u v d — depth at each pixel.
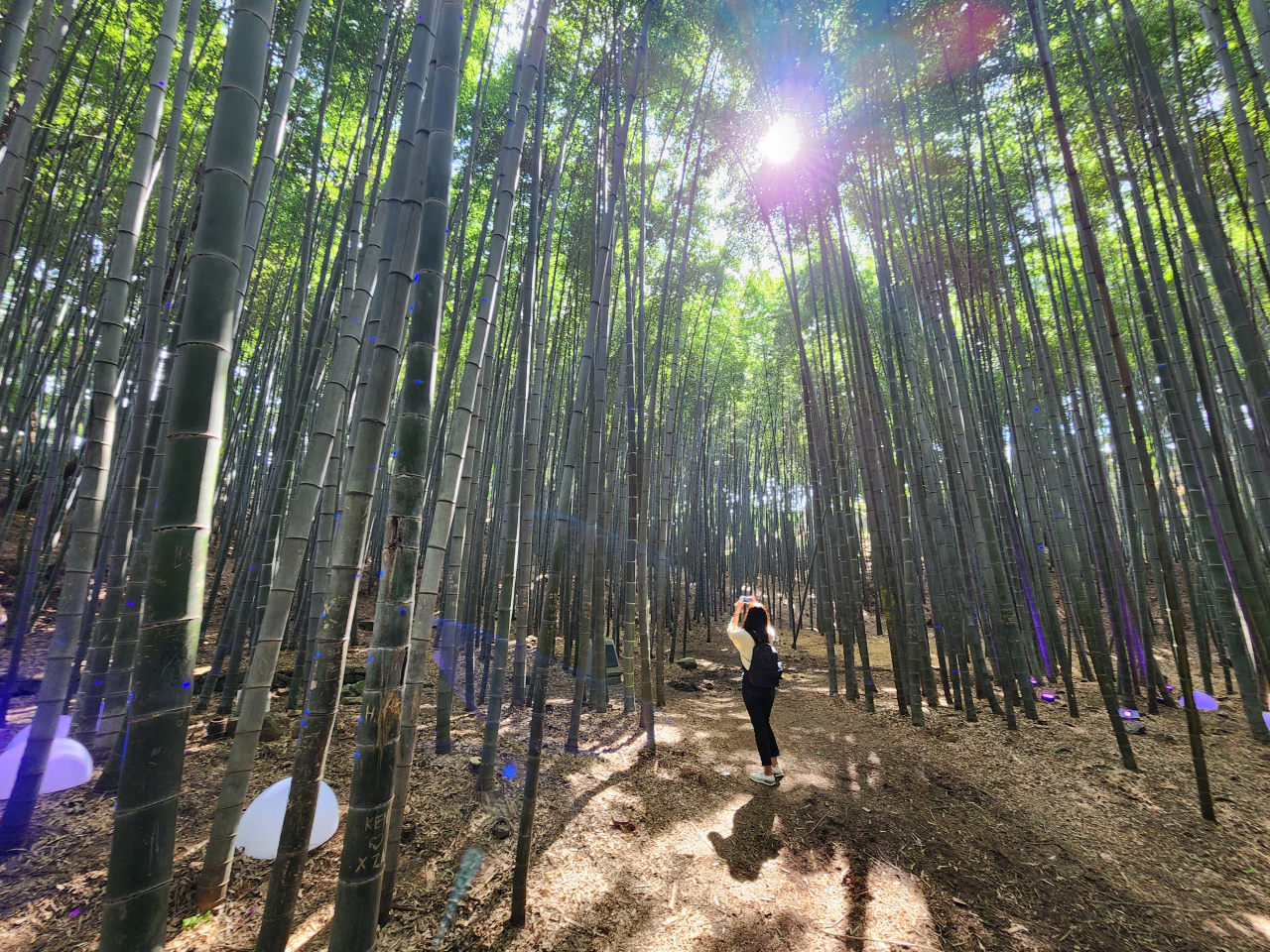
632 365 4.18
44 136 3.84
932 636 7.94
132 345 4.89
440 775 2.92
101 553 4.30
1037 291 7.80
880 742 3.98
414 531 1.48
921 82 5.22
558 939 1.90
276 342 5.70
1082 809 3.00
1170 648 6.79
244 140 1.17
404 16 3.74
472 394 2.29
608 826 2.62
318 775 1.55
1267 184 3.35
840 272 5.60
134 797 1.00
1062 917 2.16
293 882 1.51
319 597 3.09
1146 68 3.79
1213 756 3.69
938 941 2.01
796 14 4.95
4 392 4.29
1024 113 5.25
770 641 3.45
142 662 1.02
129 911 0.99
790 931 2.03
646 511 4.59
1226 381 4.31
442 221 1.55
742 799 3.04
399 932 1.87
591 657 4.46
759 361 11.10
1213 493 4.07
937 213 6.28
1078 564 5.91
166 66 2.61
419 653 2.03
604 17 3.81
